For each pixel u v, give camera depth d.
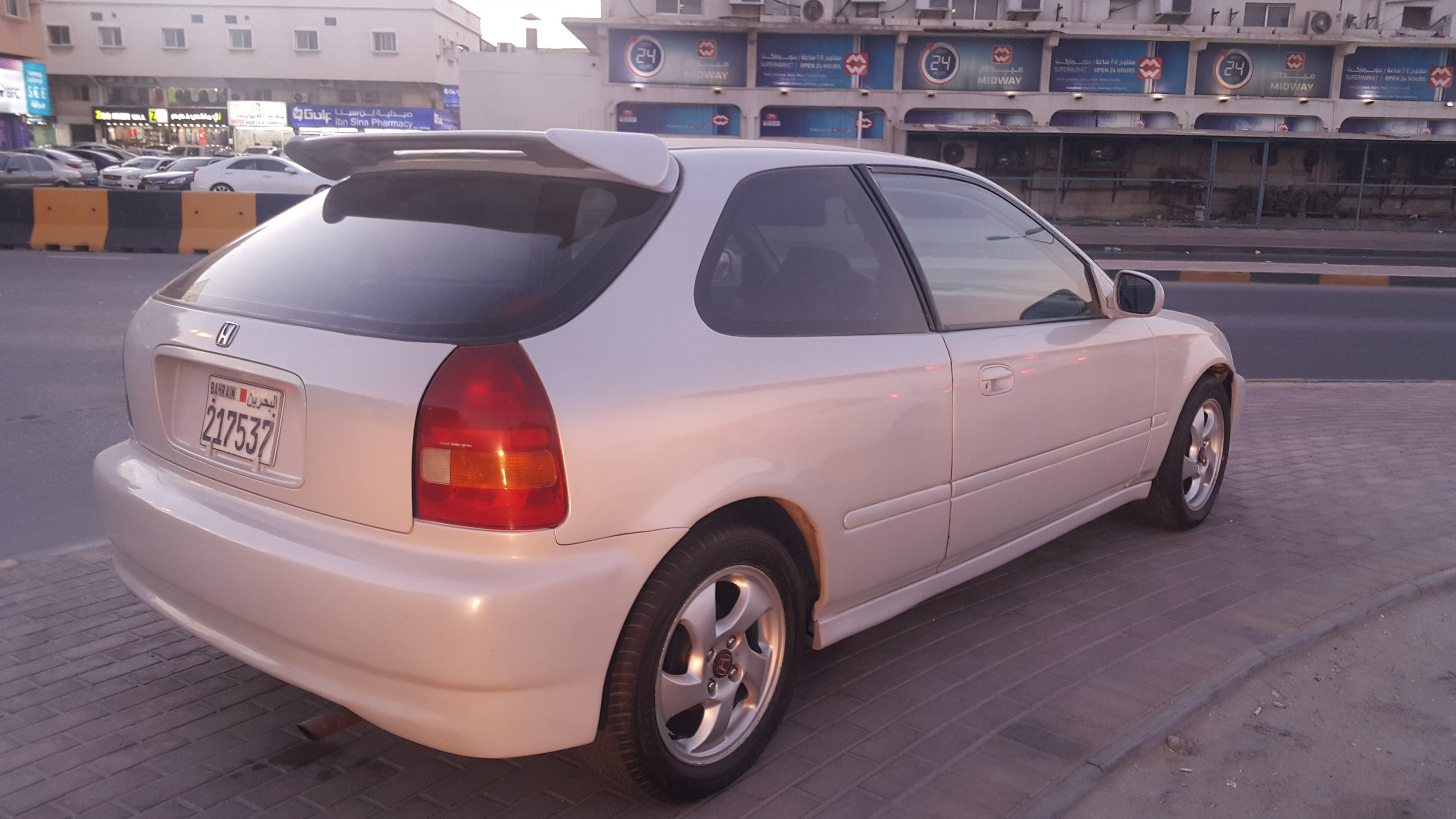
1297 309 13.80
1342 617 3.68
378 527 2.15
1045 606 3.80
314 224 2.73
